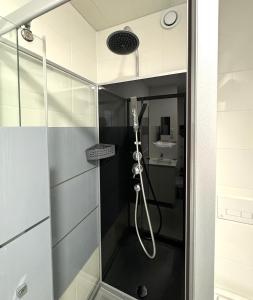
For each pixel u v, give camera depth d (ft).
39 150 2.20
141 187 4.48
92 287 4.59
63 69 3.63
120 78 4.66
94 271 4.68
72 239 3.87
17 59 2.53
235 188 3.57
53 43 3.49
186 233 1.60
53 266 3.34
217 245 3.75
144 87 4.24
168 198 4.10
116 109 4.59
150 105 4.19
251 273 3.52
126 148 4.57
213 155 1.36
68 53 3.90
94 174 4.69
